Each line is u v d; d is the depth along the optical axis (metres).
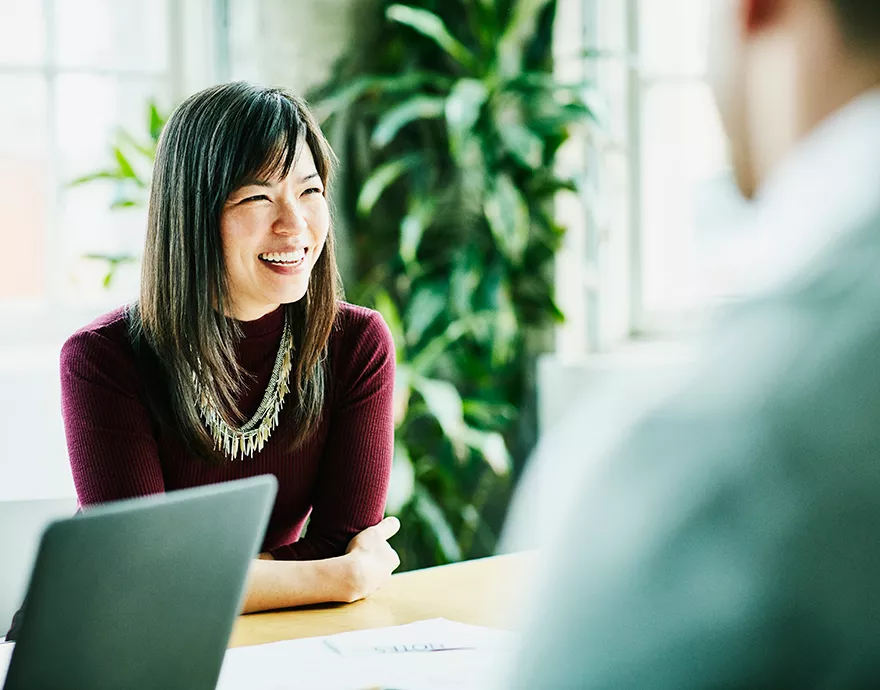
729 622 0.34
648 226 3.52
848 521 0.33
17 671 0.83
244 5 3.23
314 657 1.26
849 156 0.36
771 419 0.34
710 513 0.35
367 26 3.41
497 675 0.40
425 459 3.38
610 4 3.44
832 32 0.36
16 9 3.15
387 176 3.22
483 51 3.33
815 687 0.34
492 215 3.18
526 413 3.47
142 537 0.87
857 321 0.34
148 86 3.30
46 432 2.77
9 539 1.75
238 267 1.63
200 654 0.97
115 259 3.04
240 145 1.58
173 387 1.64
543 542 0.39
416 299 3.29
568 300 3.43
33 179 3.21
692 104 3.52
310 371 1.73
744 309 0.37
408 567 3.33
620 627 0.35
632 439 0.37
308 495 1.80
